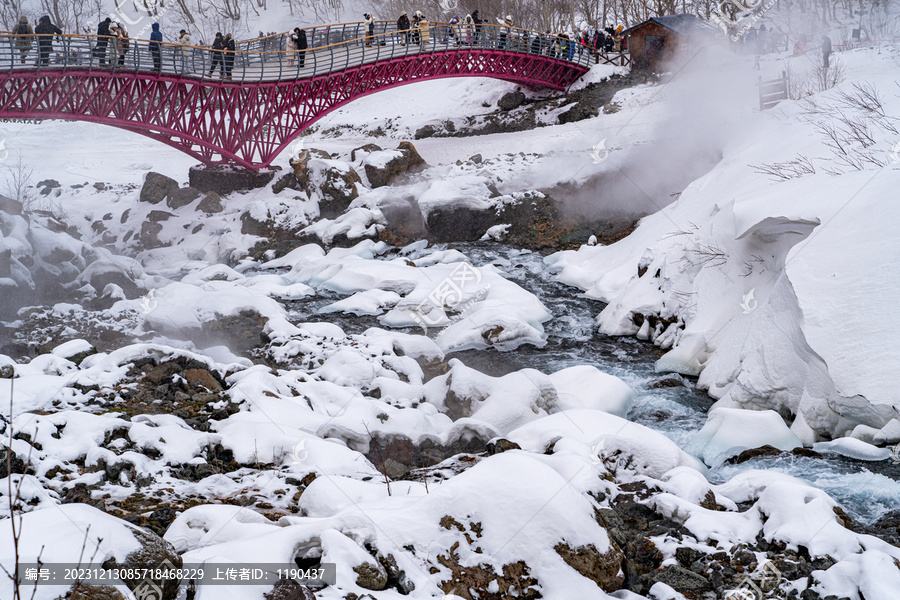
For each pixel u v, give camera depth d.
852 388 10.32
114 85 26.64
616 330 17.66
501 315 17.34
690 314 15.79
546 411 11.62
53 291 18.58
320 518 5.84
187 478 7.83
